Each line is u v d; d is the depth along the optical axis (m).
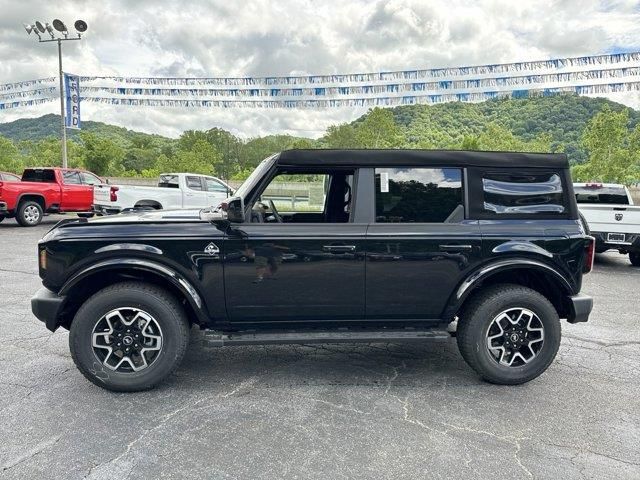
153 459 2.51
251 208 3.45
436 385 3.55
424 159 3.47
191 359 4.02
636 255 9.24
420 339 3.45
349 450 2.62
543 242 3.47
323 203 3.63
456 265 3.44
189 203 13.56
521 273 3.72
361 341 3.40
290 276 3.36
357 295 3.43
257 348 4.32
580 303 3.52
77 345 3.20
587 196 10.13
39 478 2.33
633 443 2.75
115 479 2.33
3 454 2.54
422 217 3.47
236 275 3.33
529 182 3.54
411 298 3.46
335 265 3.37
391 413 3.08
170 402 3.19
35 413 3.00
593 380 3.67
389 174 3.46
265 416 3.01
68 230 3.27
